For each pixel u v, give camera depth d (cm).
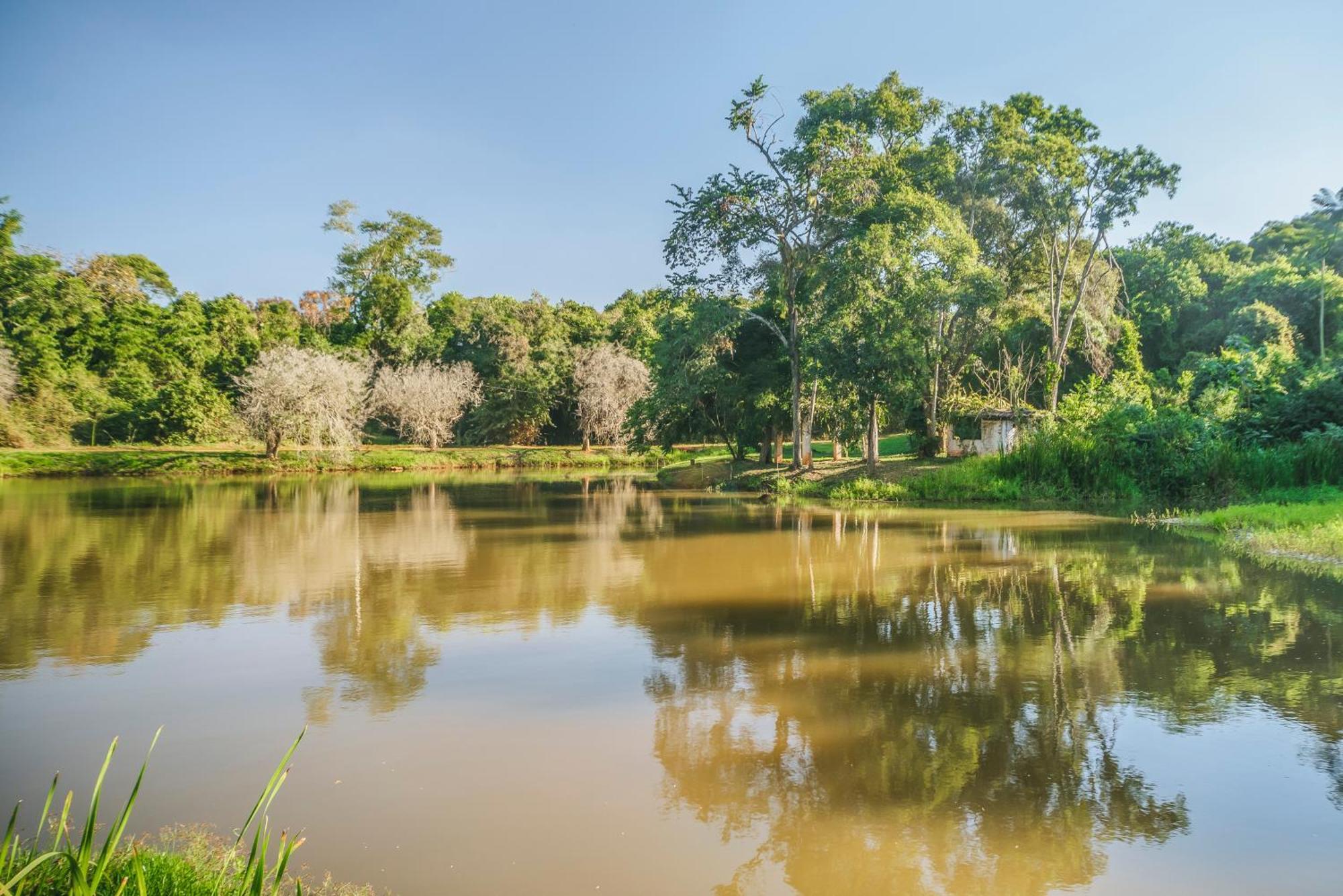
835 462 3400
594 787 507
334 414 4503
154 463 4041
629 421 4328
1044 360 4069
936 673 725
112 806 477
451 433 5753
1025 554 1368
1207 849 434
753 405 3659
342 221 6812
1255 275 4988
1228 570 1200
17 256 5641
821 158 3034
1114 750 557
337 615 957
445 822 462
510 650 805
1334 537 1359
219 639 847
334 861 419
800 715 627
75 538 1633
